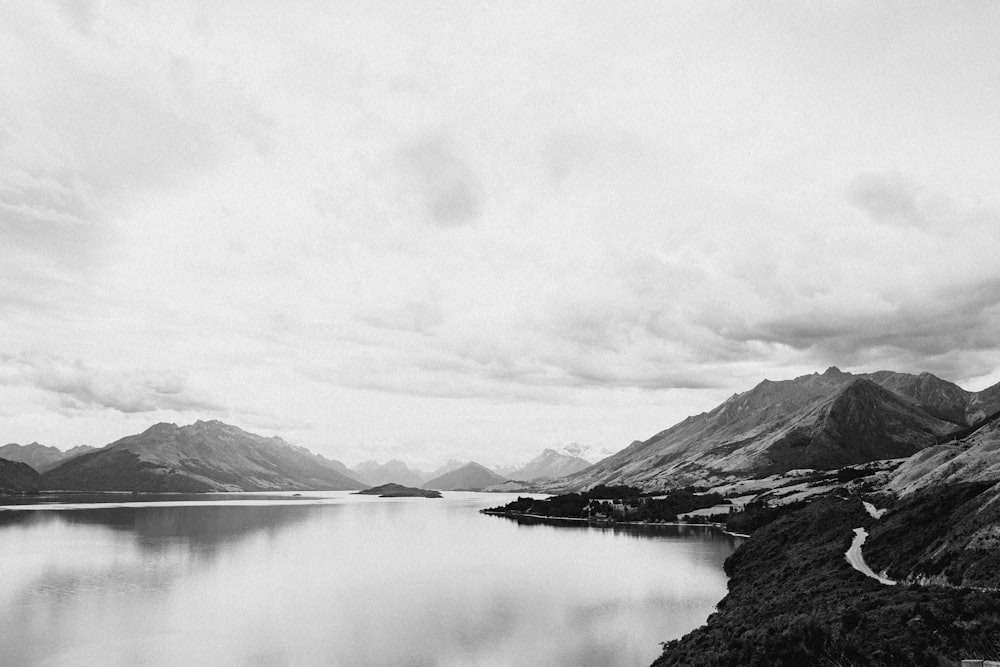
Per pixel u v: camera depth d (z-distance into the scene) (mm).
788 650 52188
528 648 94312
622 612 115625
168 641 98250
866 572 87438
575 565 174250
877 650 48438
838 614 59094
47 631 102625
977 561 70250
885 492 165375
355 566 172750
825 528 138625
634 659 87875
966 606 54344
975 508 86750
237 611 117688
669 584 143750
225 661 89438
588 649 93000
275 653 92938
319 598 129875
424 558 189250
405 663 88312
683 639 81438
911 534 95938
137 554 187625
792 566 108625
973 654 45406
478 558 189625
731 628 73938
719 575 154750
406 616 114188
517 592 136125
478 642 97625
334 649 94625
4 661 88812
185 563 172875
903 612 55312
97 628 104750
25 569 159625
